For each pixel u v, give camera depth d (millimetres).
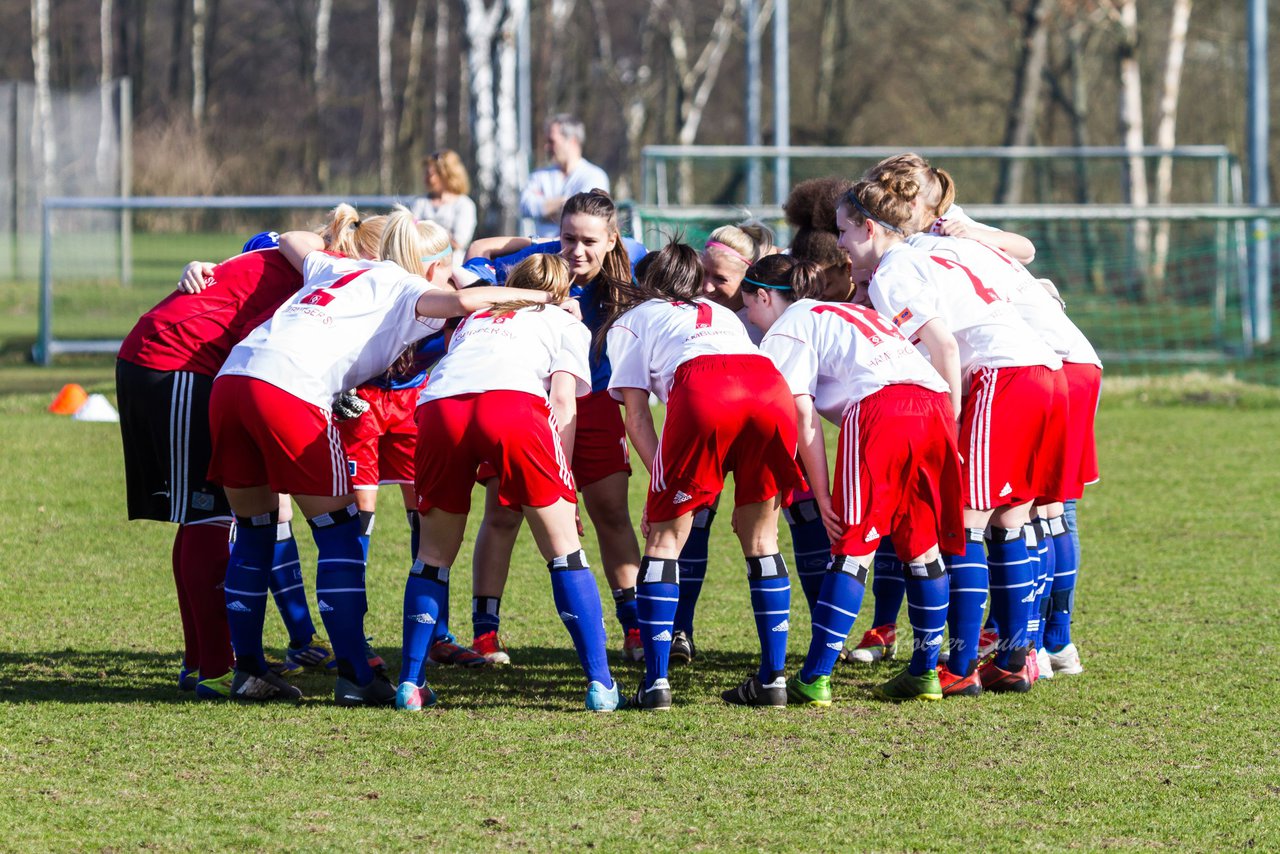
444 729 12914
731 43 142750
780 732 12930
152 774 11391
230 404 13289
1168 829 10461
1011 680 14445
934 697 14117
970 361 14133
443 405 13383
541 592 19469
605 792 11156
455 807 10750
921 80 120250
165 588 18938
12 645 15859
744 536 13945
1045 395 13984
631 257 17125
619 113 156625
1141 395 42594
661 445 13695
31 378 46875
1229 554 21766
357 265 14047
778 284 14875
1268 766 11953
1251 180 54781
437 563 13812
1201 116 114812
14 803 10578
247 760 11828
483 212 51188
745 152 57406
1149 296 60875
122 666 15109
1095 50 117312
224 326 14172
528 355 13672
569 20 146500
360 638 13789
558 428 13812
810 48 135000
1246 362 51156
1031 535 14680
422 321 13844
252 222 74875
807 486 15680
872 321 13906
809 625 17859
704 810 10758
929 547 13828
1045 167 91062
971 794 11203
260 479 13633
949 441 13641
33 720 12867
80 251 70188
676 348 13891
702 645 16703
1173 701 14008
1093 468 15398
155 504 14039
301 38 156000
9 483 26375
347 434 15844
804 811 10758
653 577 13711
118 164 108188
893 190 14391
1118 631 17031
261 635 14000
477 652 15703
